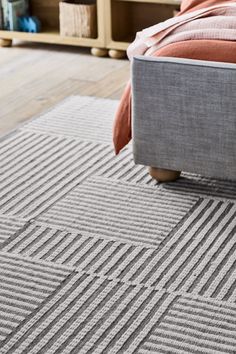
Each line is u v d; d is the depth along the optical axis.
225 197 3.10
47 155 3.52
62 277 2.58
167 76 2.97
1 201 3.10
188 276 2.58
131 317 2.38
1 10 5.15
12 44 5.27
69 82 4.50
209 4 3.42
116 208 3.02
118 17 4.94
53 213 3.00
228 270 2.61
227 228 2.87
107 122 3.89
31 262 2.67
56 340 2.28
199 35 3.12
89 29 4.93
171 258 2.68
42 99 4.24
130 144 3.63
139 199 3.09
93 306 2.43
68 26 4.98
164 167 3.15
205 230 2.86
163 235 2.83
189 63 2.92
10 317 2.38
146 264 2.65
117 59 4.92
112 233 2.85
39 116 3.99
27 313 2.40
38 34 5.07
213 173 3.06
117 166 3.39
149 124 3.09
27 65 4.82
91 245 2.77
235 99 2.88
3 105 4.16
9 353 2.23
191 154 3.06
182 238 2.81
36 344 2.27
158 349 2.24
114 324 2.35
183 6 3.57
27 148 3.60
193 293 2.49
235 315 2.38
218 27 3.16
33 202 3.09
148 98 3.04
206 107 2.95
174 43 3.13
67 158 3.49
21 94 4.32
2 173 3.34
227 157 3.00
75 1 5.12
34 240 2.81
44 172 3.35
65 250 2.75
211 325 2.34
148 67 2.99
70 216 2.97
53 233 2.86
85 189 3.18
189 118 3.00
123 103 3.22
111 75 4.61
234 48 3.01
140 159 3.18
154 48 3.25
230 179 3.07
